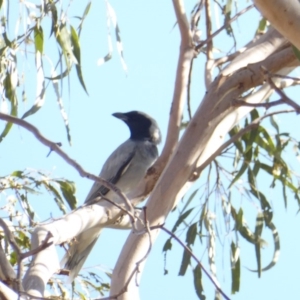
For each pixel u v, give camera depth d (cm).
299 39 677
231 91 941
